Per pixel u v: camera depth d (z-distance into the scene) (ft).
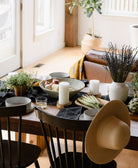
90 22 27.50
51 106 8.64
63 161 7.34
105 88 10.18
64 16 27.07
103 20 26.99
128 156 10.55
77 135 7.32
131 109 8.05
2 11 18.07
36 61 22.74
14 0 18.98
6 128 7.84
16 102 8.31
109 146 6.19
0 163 7.09
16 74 9.50
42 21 23.68
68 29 27.43
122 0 26.18
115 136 6.08
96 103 8.44
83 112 8.18
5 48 18.97
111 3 26.55
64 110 8.10
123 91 8.60
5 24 18.57
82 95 8.96
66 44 27.91
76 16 27.40
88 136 6.09
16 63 20.31
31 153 7.65
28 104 8.04
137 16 25.95
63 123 6.17
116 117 6.54
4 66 18.89
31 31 21.56
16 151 7.66
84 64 13.56
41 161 10.24
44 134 6.66
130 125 7.54
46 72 20.01
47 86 9.25
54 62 22.58
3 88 9.45
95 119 6.07
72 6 25.31
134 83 9.16
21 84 9.00
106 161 6.63
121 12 26.45
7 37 18.99
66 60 23.21
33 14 21.47
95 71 13.24
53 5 24.68
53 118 6.23
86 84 10.29
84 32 28.07
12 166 7.09
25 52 21.08
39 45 23.09
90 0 25.81
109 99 9.12
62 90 8.44
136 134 7.09
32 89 9.35
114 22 26.68
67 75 10.66
